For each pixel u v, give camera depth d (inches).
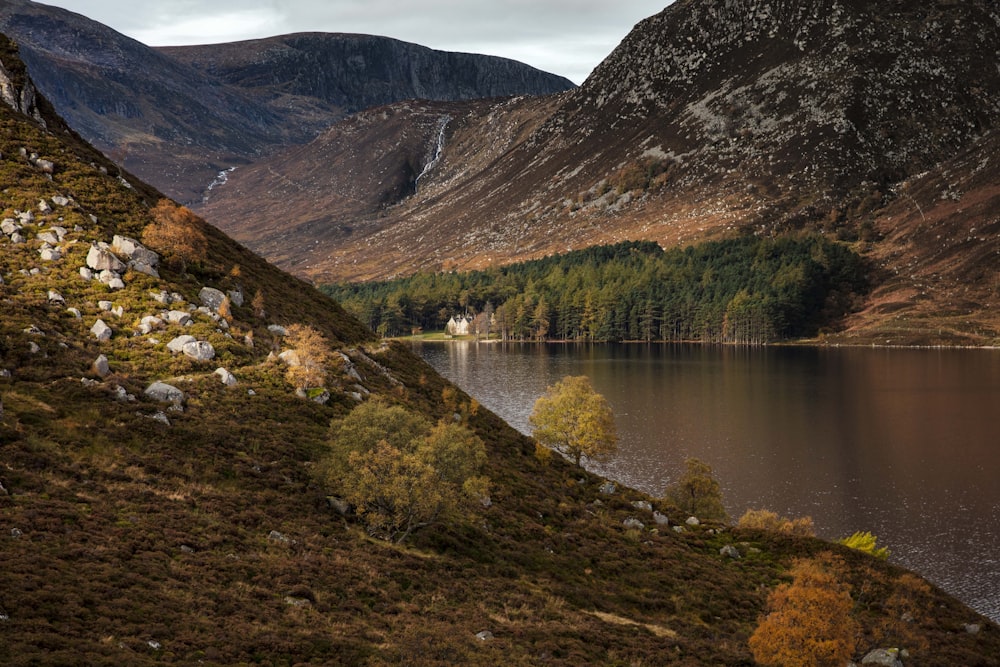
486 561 2175.2
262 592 1521.9
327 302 4554.6
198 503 1881.2
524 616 1811.0
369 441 2277.3
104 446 2011.6
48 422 2020.2
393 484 2091.5
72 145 4106.8
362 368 3499.0
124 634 1212.5
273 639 1318.9
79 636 1157.1
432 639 1489.9
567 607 1969.7
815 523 4020.7
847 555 2770.7
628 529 2802.7
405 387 3580.2
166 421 2260.1
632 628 1910.7
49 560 1368.1
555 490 3053.6
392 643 1450.5
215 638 1278.3
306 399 2773.1
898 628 2219.5
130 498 1785.2
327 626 1456.7
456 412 3582.7
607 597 2143.2
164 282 3169.3
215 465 2133.4
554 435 3846.0
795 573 2568.9
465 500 2310.5
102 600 1293.1
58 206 3316.9
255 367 2856.8
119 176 4104.3
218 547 1688.0
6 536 1425.9
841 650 1718.8
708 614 2174.0
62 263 2994.6
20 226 3112.7
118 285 3002.0
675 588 2319.1
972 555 3572.8
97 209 3467.0
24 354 2333.9
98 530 1572.3
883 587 2568.9
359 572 1780.3
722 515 3489.2
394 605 1651.1
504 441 3479.3
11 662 1022.4
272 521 1916.8
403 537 2096.5
